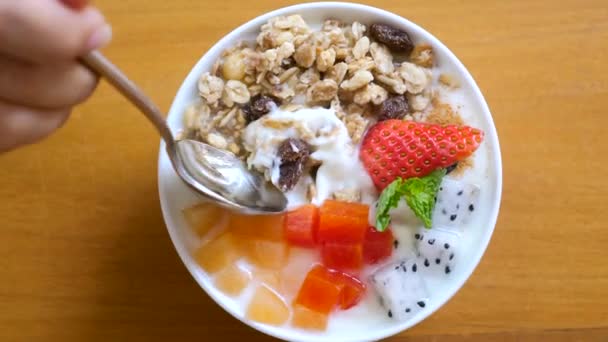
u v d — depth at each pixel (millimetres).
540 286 340
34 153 353
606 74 352
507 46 354
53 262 346
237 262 309
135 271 345
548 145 348
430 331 339
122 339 341
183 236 310
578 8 356
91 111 353
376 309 307
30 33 217
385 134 306
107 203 349
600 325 337
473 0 357
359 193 311
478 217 310
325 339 293
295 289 309
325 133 308
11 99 241
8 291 344
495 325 338
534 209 345
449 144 299
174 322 341
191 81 314
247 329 340
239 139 315
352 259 302
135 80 354
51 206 349
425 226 306
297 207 305
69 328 343
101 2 359
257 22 316
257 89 316
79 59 242
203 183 298
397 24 318
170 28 357
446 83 320
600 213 344
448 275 306
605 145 348
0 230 347
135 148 352
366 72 313
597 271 340
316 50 316
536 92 352
